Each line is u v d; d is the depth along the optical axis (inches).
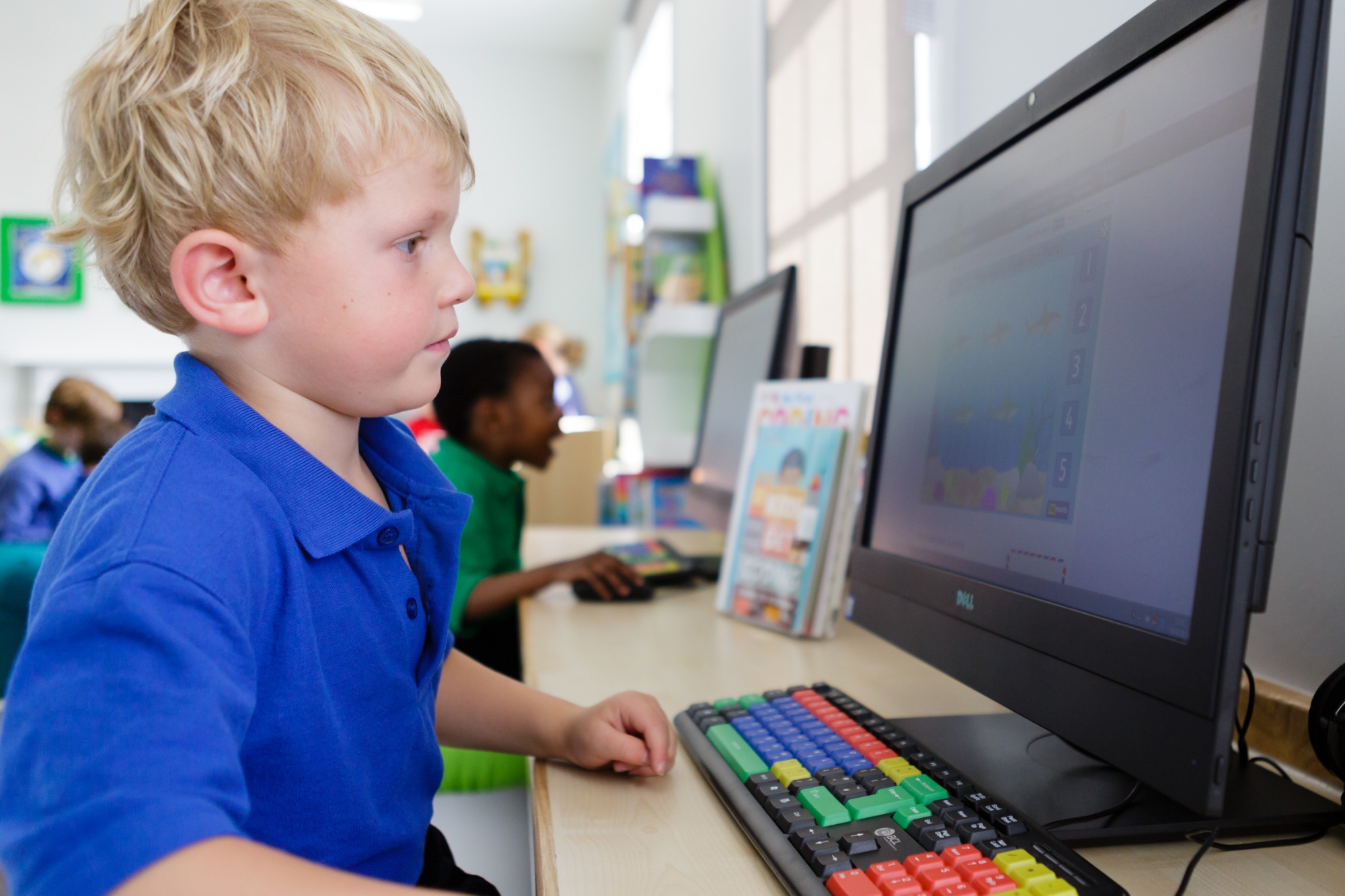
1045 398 21.7
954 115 47.8
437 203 19.1
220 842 13.4
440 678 26.7
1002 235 24.7
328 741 19.1
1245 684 24.3
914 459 28.3
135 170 17.6
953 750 22.6
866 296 67.6
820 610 35.9
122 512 16.2
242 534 17.3
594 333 212.5
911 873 15.6
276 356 18.9
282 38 17.7
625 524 109.7
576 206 211.8
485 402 58.2
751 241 95.4
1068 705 18.8
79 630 14.4
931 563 26.0
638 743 22.2
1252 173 15.9
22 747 13.9
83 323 190.2
